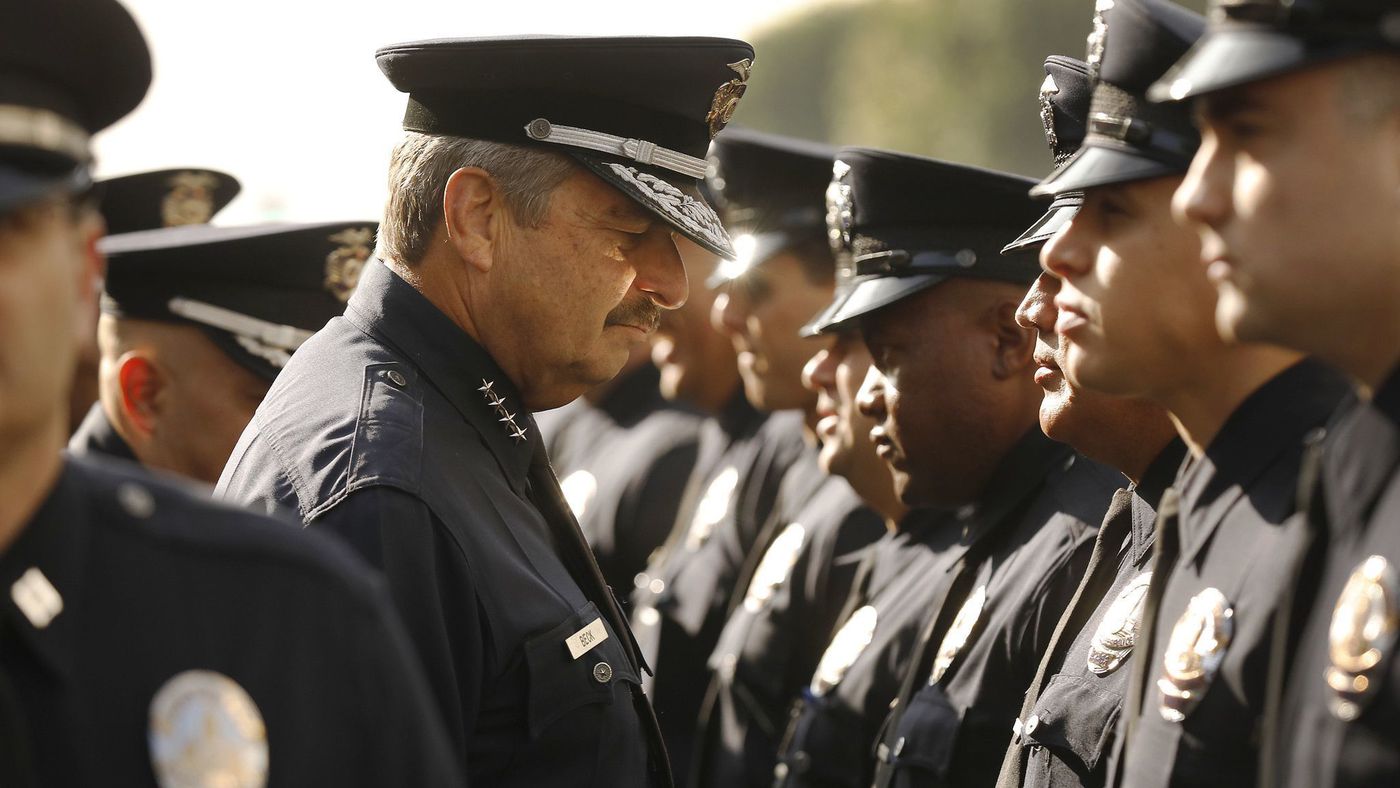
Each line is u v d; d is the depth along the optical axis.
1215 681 3.48
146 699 2.79
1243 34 2.95
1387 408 2.96
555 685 4.60
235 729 2.84
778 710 8.32
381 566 4.38
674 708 9.98
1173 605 3.70
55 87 2.80
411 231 4.99
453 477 4.68
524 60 4.81
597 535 12.24
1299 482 3.47
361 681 3.05
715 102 5.09
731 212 8.99
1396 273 2.87
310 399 4.79
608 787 4.70
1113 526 4.79
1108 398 4.41
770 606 8.45
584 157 4.84
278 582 3.01
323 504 4.46
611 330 5.03
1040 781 4.52
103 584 2.84
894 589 6.71
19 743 2.62
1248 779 3.39
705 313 10.94
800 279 8.70
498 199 4.87
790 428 10.36
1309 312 2.93
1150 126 3.68
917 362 5.78
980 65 35.56
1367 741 2.83
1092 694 4.34
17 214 2.64
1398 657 2.80
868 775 6.49
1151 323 3.70
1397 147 2.85
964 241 5.75
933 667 5.77
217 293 6.12
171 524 2.97
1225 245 3.03
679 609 10.12
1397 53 2.81
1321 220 2.87
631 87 4.89
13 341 2.62
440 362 4.88
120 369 6.14
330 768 2.96
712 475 11.20
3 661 2.70
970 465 5.82
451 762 3.27
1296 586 3.12
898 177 5.80
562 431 14.39
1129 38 3.75
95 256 2.97
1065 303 3.88
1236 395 3.68
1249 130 2.96
